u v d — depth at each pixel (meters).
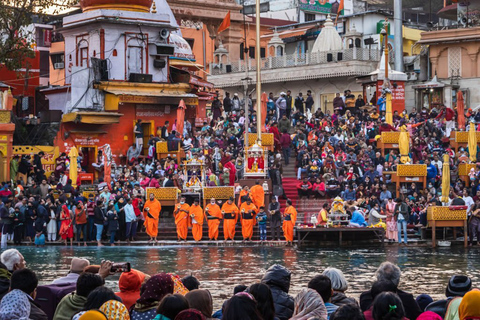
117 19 51.91
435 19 106.00
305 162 44.91
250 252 33.69
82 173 45.06
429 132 51.31
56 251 34.38
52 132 49.09
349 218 37.00
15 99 56.03
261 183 40.75
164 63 54.06
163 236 39.09
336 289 12.59
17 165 44.06
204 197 39.84
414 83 69.81
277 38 84.56
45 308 13.19
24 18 50.69
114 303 10.17
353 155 44.84
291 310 12.12
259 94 42.81
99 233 37.69
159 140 48.56
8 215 37.84
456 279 12.42
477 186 40.88
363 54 72.31
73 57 53.94
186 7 81.25
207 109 69.06
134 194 39.44
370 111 56.94
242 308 8.95
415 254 32.78
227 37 85.69
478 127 50.66
